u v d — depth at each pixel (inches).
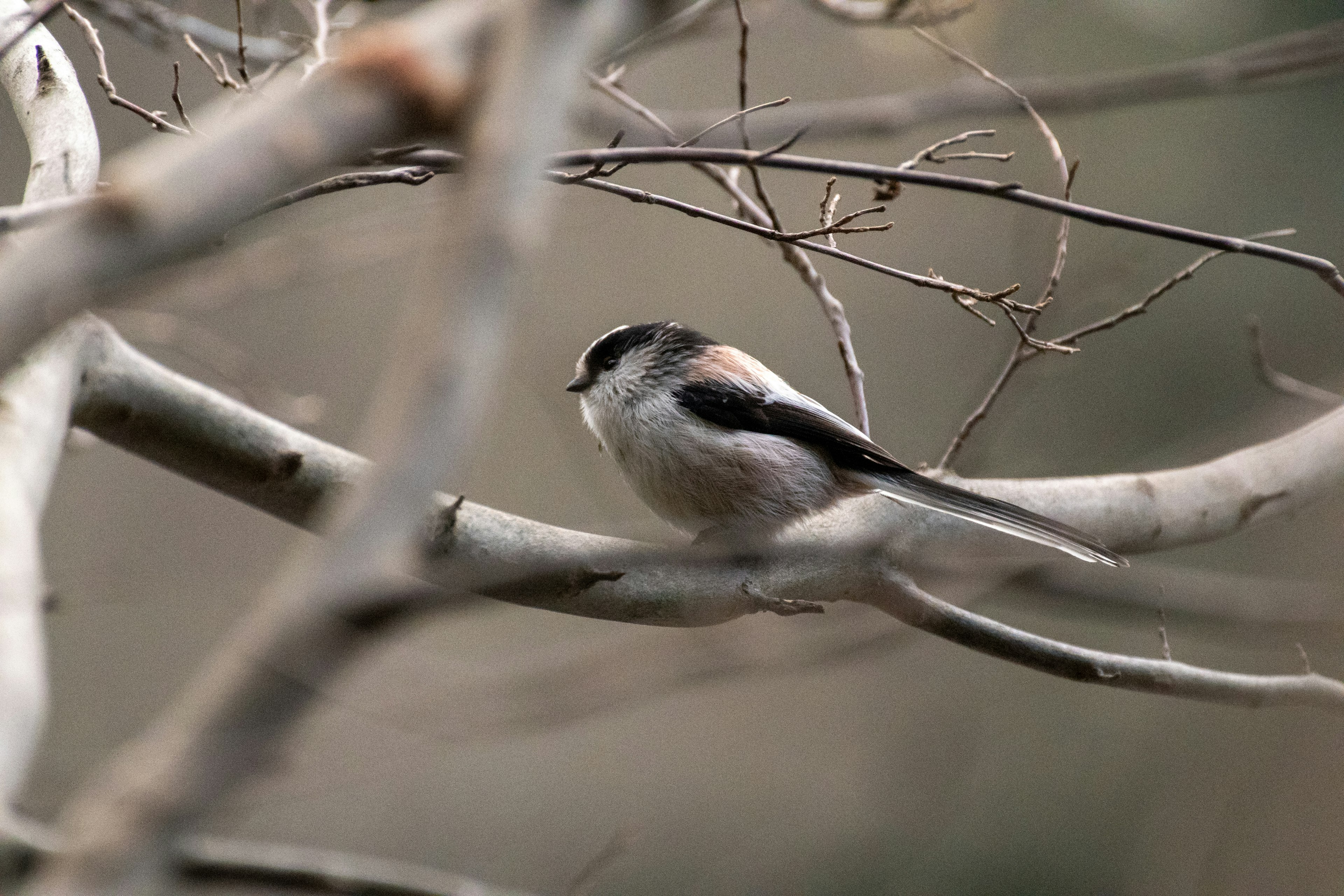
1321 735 520.1
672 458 368.2
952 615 284.4
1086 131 615.5
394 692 284.7
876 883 542.3
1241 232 593.0
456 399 78.0
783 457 359.9
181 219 81.8
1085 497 326.0
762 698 592.4
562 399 568.4
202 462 274.5
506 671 300.5
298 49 322.0
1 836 153.3
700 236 673.6
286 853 256.2
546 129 88.2
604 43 98.4
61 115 250.2
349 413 641.6
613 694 335.0
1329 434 349.4
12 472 203.0
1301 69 407.5
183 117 249.8
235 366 429.7
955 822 549.0
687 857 563.8
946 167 641.0
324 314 657.0
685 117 434.6
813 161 231.5
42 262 78.5
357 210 577.0
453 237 83.8
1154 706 557.0
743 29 300.2
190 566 542.6
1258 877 506.0
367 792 562.3
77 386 255.6
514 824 571.5
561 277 655.1
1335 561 530.0
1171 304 598.9
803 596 281.0
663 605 271.4
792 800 564.1
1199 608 373.7
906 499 313.0
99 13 344.8
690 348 389.4
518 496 623.8
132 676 554.9
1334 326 580.1
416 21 95.8
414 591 72.8
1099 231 597.0
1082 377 599.2
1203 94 408.5
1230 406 581.9
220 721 67.4
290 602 69.7
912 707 581.9
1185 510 332.8
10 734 119.3
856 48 512.7
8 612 139.6
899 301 658.8
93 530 569.3
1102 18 565.9
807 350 657.0
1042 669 282.0
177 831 66.1
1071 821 540.1
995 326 269.1
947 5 388.2
